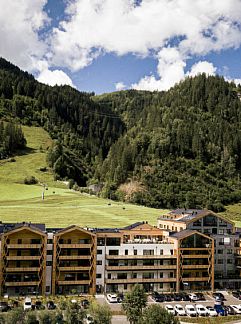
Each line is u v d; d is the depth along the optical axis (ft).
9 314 294.46
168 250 447.01
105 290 417.90
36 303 364.58
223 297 418.51
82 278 416.05
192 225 494.59
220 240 478.59
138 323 301.63
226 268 476.54
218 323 349.20
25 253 402.31
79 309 321.52
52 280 403.75
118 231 454.81
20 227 400.47
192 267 441.27
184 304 394.73
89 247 416.46
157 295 408.67
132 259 429.38
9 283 390.83
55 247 406.41
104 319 307.17
